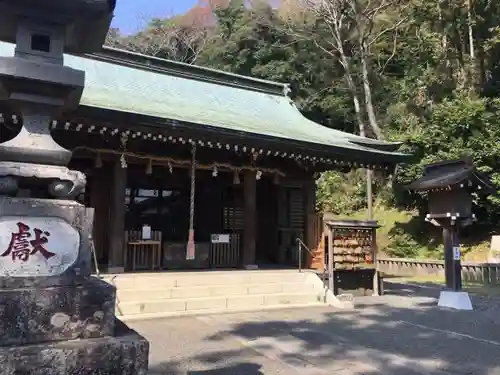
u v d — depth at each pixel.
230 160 12.21
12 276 2.60
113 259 10.20
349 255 11.09
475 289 13.37
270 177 14.41
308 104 28.33
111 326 2.68
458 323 8.14
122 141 9.43
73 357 2.40
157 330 7.15
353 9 24.75
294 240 13.57
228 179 13.85
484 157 17.25
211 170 13.10
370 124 25.48
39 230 2.71
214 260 12.26
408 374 5.16
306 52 28.88
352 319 8.40
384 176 23.73
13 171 2.69
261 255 14.30
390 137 21.17
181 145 11.39
